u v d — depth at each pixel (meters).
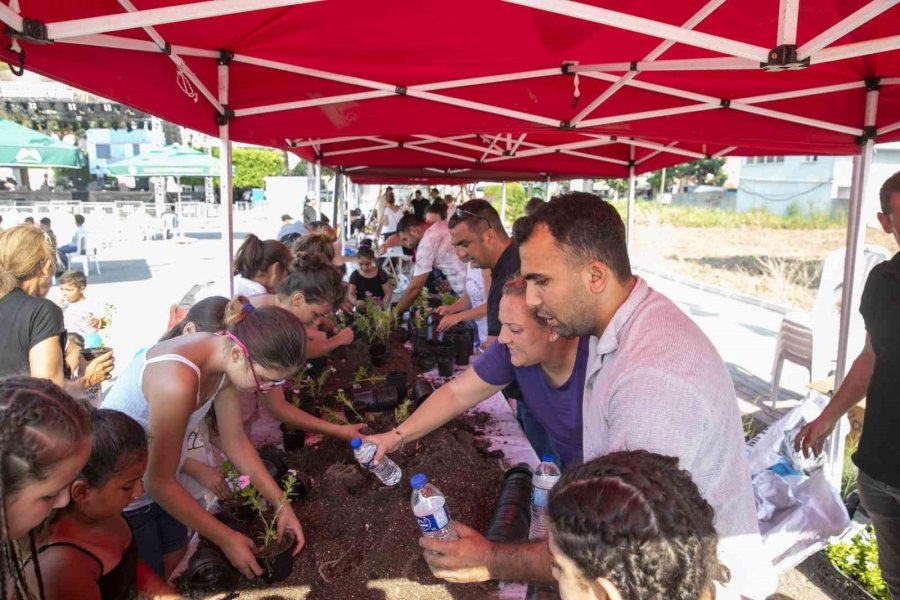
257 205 31.53
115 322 8.66
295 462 2.62
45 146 12.53
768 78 3.08
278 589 1.86
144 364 1.84
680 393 1.37
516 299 1.99
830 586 3.13
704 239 19.55
